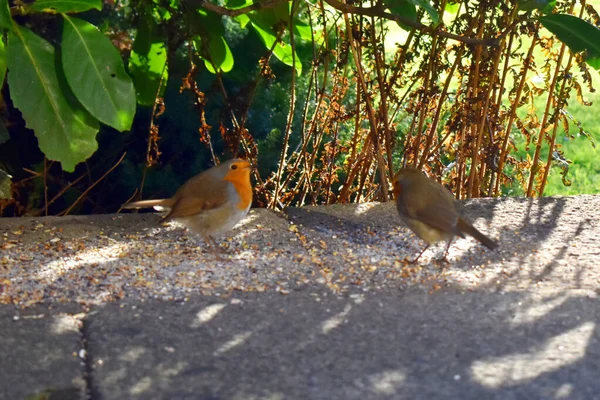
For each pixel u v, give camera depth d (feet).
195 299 3.00
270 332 2.76
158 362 2.58
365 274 3.25
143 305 2.94
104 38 3.56
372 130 4.04
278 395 2.43
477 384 2.48
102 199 5.25
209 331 2.76
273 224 3.79
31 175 5.05
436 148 4.18
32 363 2.57
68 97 3.62
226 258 3.40
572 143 6.98
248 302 2.98
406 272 3.27
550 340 2.71
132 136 5.27
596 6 7.52
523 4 3.77
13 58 3.55
